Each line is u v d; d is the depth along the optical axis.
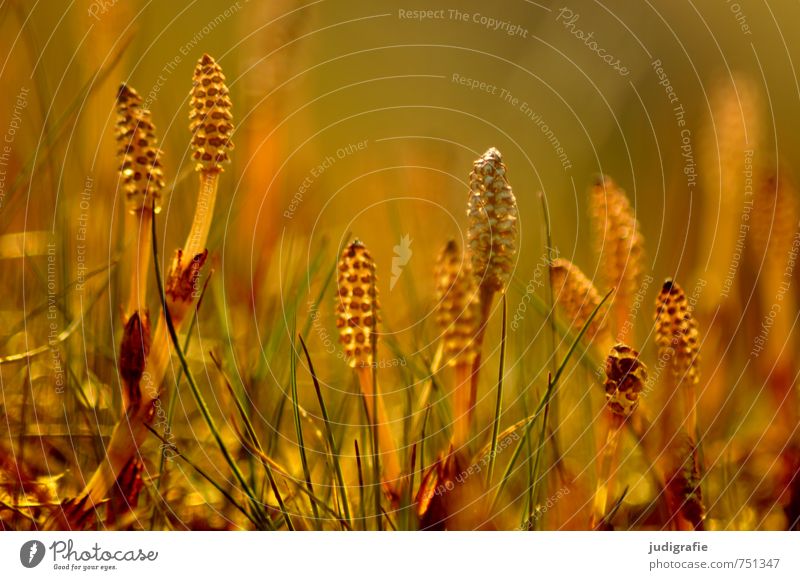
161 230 0.59
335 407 0.55
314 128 0.75
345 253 0.49
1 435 0.52
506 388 0.56
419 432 0.52
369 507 0.51
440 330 0.56
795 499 0.52
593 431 0.53
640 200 0.70
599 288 0.54
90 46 0.60
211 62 0.49
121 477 0.50
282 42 0.61
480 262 0.49
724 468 0.53
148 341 0.49
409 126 0.81
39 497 0.51
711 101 0.58
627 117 0.79
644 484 0.53
